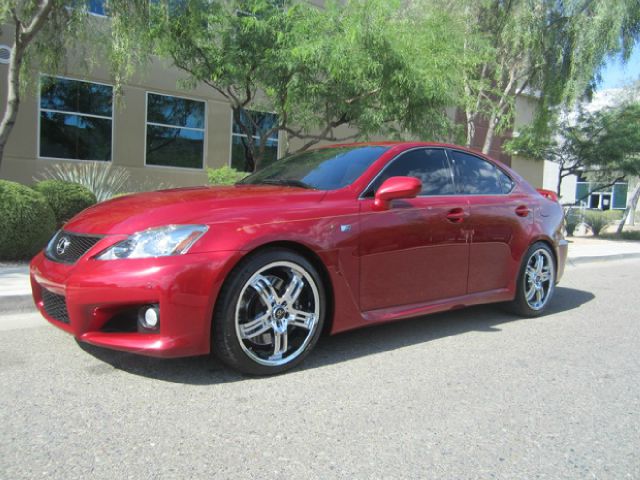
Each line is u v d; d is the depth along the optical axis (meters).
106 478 2.18
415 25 9.53
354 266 3.66
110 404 2.89
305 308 3.53
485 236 4.59
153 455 2.37
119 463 2.29
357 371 3.56
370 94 9.15
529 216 5.05
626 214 18.17
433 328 4.76
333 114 9.52
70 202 8.52
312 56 8.02
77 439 2.49
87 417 2.73
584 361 3.97
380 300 3.85
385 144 4.42
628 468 2.42
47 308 3.53
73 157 12.05
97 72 12.09
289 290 3.39
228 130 14.50
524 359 3.97
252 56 8.67
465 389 3.32
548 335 4.68
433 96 8.95
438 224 4.18
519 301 5.10
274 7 8.97
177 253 3.01
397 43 8.54
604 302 6.41
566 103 12.70
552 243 5.31
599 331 4.90
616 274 9.17
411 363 3.77
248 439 2.56
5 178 11.14
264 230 3.24
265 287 3.28
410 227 3.98
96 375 3.30
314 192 3.72
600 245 14.07
